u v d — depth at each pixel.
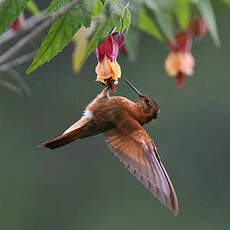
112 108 4.83
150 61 12.73
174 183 12.98
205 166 13.05
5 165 12.33
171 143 13.07
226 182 12.93
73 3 3.87
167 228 12.81
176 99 13.15
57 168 12.73
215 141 13.17
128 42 6.53
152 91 12.80
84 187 12.80
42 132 12.27
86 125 4.79
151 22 6.55
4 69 5.83
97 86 12.26
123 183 12.99
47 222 12.64
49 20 5.45
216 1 6.74
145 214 12.88
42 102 12.16
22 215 12.48
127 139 4.75
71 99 12.23
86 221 12.65
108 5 3.86
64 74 12.17
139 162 4.61
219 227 12.81
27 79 11.79
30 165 12.48
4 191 12.38
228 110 13.27
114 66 4.26
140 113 4.95
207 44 13.13
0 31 3.82
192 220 12.87
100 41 3.81
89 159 12.95
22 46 5.43
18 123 12.17
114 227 12.73
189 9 6.69
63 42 3.87
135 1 6.39
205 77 13.27
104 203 12.85
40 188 12.57
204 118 13.15
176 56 7.27
